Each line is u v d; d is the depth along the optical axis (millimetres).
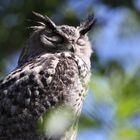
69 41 15422
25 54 15359
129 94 14805
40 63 14398
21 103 13977
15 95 14000
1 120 13945
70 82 14359
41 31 15492
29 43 15438
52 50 15352
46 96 14102
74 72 14477
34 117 13969
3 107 13969
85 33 15953
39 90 14086
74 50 15352
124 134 13562
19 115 13945
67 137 13992
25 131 13922
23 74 14172
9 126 13922
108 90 14594
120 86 14984
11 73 14383
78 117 14156
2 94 14039
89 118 13906
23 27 20797
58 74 14328
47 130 12531
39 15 15727
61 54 14820
